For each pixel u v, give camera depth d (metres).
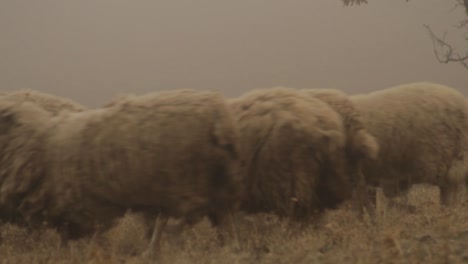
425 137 14.80
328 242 10.17
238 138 11.34
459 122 15.25
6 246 12.13
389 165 14.61
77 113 12.36
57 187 11.71
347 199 12.50
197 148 11.05
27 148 12.02
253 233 11.65
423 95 15.12
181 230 11.99
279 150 11.75
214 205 11.48
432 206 14.10
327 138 11.79
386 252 8.76
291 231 11.43
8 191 12.05
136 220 13.56
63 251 11.36
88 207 11.54
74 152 11.51
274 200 11.84
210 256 10.06
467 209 12.23
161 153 11.03
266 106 12.02
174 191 11.12
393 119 14.59
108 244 11.95
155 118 11.16
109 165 11.20
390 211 13.52
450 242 9.05
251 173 11.88
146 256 10.89
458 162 15.40
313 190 11.91
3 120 12.43
